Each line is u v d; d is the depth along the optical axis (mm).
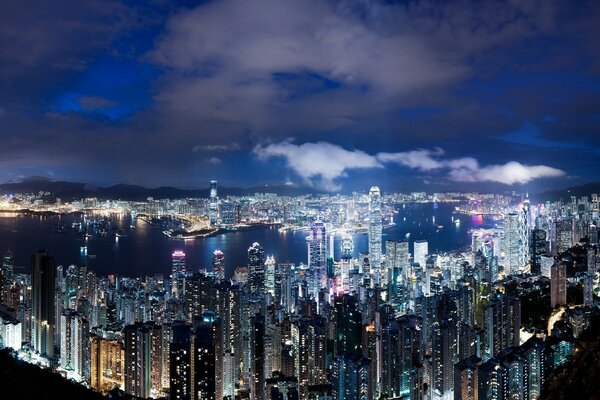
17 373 61094
